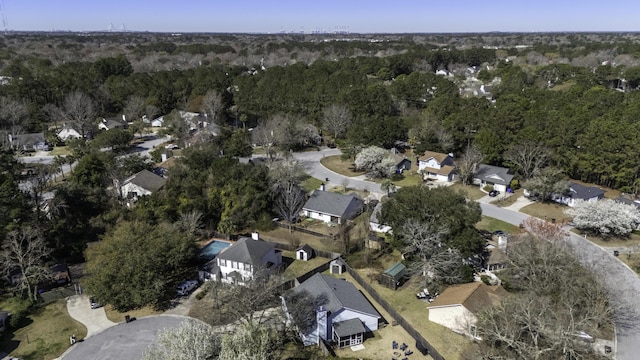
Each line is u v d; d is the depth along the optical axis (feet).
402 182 261.44
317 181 261.24
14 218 151.02
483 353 107.86
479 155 259.60
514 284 141.59
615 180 243.40
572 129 257.34
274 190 211.20
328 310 124.67
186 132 316.81
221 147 289.53
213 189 198.59
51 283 150.00
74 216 173.27
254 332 104.53
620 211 186.91
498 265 157.28
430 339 123.95
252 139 313.53
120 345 121.70
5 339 124.67
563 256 135.85
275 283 138.82
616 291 145.48
